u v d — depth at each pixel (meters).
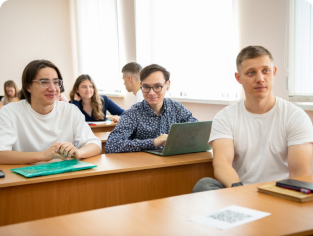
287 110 2.12
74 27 8.48
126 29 6.44
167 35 5.34
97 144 2.47
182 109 2.81
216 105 4.55
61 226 1.11
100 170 1.99
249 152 2.16
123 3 6.49
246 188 1.51
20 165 2.14
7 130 2.29
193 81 4.87
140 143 2.53
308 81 3.29
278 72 3.62
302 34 3.32
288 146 2.07
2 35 7.95
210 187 1.90
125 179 2.09
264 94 2.06
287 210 1.23
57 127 2.49
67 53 8.50
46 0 8.26
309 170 2.00
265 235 1.02
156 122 2.71
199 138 2.46
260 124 2.14
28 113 2.40
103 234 1.04
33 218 1.84
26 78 2.34
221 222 1.12
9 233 1.06
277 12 3.59
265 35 3.74
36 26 8.21
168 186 2.24
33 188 1.83
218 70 4.43
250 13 3.90
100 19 7.30
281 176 2.12
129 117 2.67
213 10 4.43
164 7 5.36
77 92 4.60
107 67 7.19
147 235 1.03
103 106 4.87
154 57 5.68
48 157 2.16
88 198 1.98
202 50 4.67
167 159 2.31
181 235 1.03
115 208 1.27
